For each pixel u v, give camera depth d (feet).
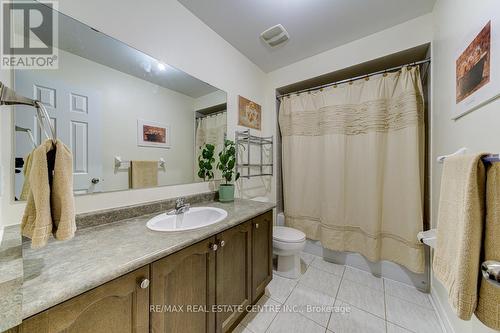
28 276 1.90
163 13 4.47
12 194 2.66
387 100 6.00
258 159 7.82
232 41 6.27
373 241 6.00
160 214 4.15
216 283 3.46
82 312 1.87
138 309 2.31
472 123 3.09
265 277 5.02
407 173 5.54
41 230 1.84
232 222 3.70
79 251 2.44
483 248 1.86
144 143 4.28
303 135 7.55
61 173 1.99
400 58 5.95
